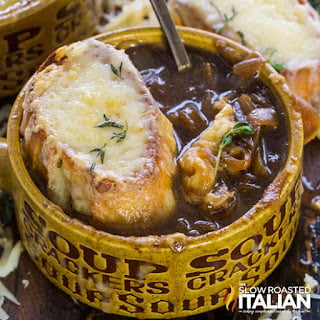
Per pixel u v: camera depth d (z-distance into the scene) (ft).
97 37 1.49
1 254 1.50
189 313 1.37
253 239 1.30
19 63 1.62
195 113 1.40
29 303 1.44
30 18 1.55
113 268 1.29
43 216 1.30
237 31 1.68
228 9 1.72
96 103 1.35
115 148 1.31
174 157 1.35
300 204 1.55
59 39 1.64
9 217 1.53
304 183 1.59
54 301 1.45
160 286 1.31
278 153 1.37
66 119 1.34
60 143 1.31
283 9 1.71
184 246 1.25
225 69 1.49
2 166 1.41
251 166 1.34
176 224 1.30
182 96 1.45
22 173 1.33
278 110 1.41
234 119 1.40
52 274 1.40
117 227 1.29
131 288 1.32
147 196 1.28
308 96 1.67
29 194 1.31
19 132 1.38
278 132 1.39
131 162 1.30
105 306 1.37
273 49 1.65
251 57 1.46
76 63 1.40
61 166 1.31
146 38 1.51
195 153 1.33
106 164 1.29
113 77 1.39
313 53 1.65
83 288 1.36
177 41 1.49
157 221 1.30
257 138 1.36
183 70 1.49
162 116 1.36
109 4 1.81
